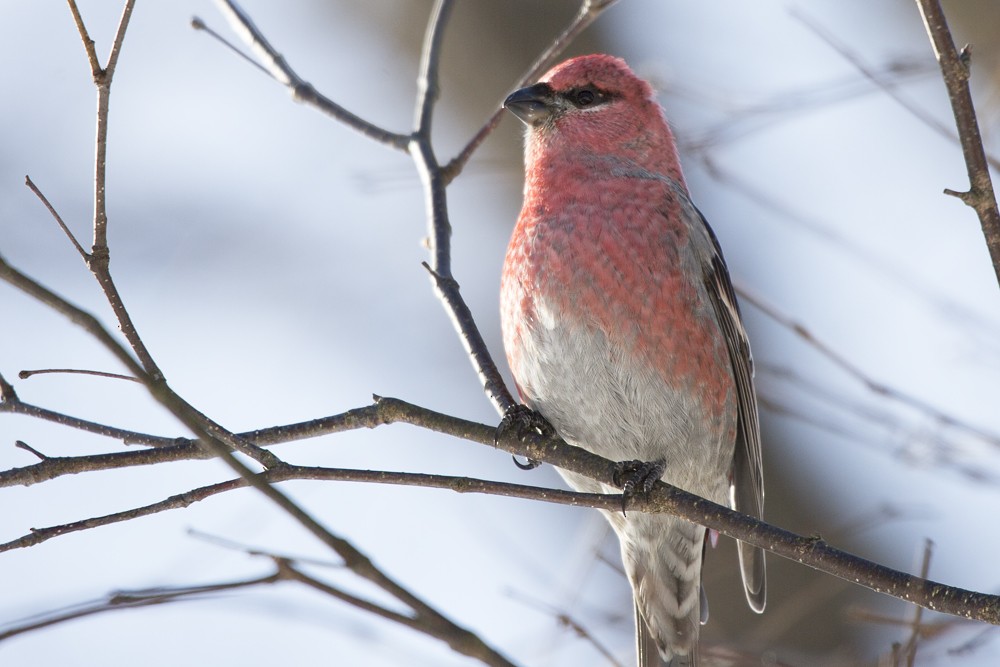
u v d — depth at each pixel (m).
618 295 8.48
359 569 5.11
